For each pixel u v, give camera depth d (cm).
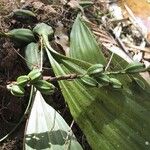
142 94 25
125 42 31
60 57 25
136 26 32
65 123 24
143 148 24
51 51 25
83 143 26
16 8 27
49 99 26
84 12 31
